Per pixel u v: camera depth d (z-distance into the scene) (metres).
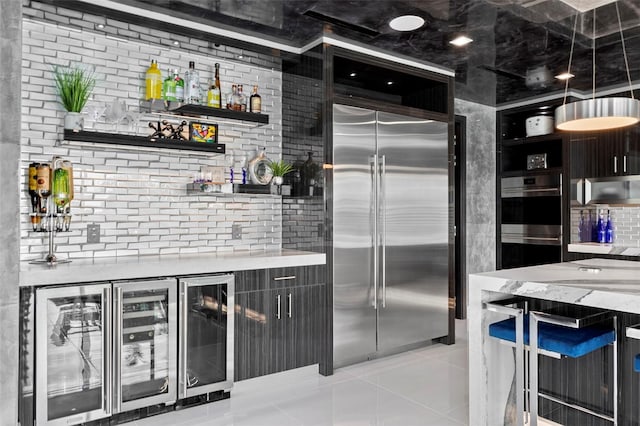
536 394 2.30
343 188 3.61
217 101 3.47
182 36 3.26
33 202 2.83
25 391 2.36
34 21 2.93
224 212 3.68
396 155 3.97
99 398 2.56
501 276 2.53
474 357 2.60
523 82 4.81
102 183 3.16
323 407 2.90
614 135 4.95
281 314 3.28
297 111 3.79
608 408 2.44
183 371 2.81
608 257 4.74
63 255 3.00
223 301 2.99
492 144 5.81
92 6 2.85
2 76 2.20
